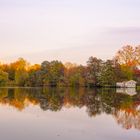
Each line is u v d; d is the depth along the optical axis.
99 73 164.88
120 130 32.28
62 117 41.47
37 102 64.06
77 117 41.59
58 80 174.88
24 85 175.00
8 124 35.22
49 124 35.56
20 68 184.12
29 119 39.22
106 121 38.25
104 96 85.19
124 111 48.47
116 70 164.50
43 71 176.00
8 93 97.19
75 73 173.00
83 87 166.75
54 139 27.70
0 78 171.75
